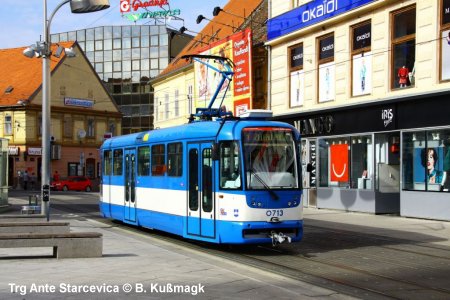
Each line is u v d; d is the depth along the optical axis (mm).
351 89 24812
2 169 27016
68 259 11289
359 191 23953
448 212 19594
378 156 23188
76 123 64688
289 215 13094
